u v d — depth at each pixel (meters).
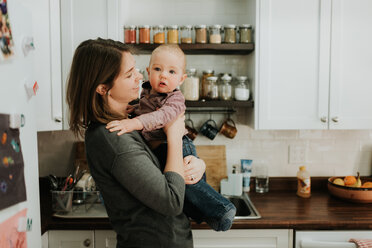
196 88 1.92
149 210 1.02
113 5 1.78
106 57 0.97
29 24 1.09
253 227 1.59
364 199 1.85
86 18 1.78
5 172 0.89
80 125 1.03
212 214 1.13
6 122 0.91
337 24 1.82
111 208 1.05
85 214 1.64
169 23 2.14
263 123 1.86
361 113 1.86
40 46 1.56
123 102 1.10
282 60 1.84
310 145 2.21
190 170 1.13
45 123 1.61
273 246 1.62
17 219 0.98
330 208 1.80
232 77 2.14
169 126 1.08
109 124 0.98
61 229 1.56
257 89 1.84
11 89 0.96
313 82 1.85
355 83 1.85
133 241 1.04
